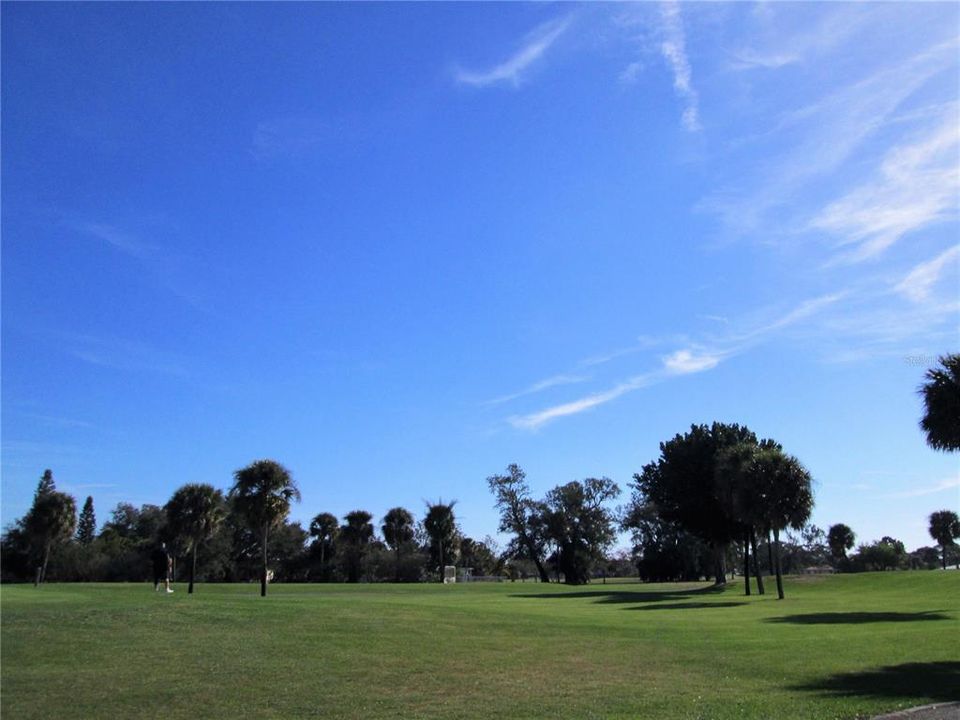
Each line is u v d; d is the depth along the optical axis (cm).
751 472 5344
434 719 1240
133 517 10544
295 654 1845
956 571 6812
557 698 1400
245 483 4753
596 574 13675
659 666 1769
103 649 1812
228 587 6194
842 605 4219
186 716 1279
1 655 1717
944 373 3466
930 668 1641
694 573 10738
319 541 10225
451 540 9988
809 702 1291
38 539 6338
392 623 2402
